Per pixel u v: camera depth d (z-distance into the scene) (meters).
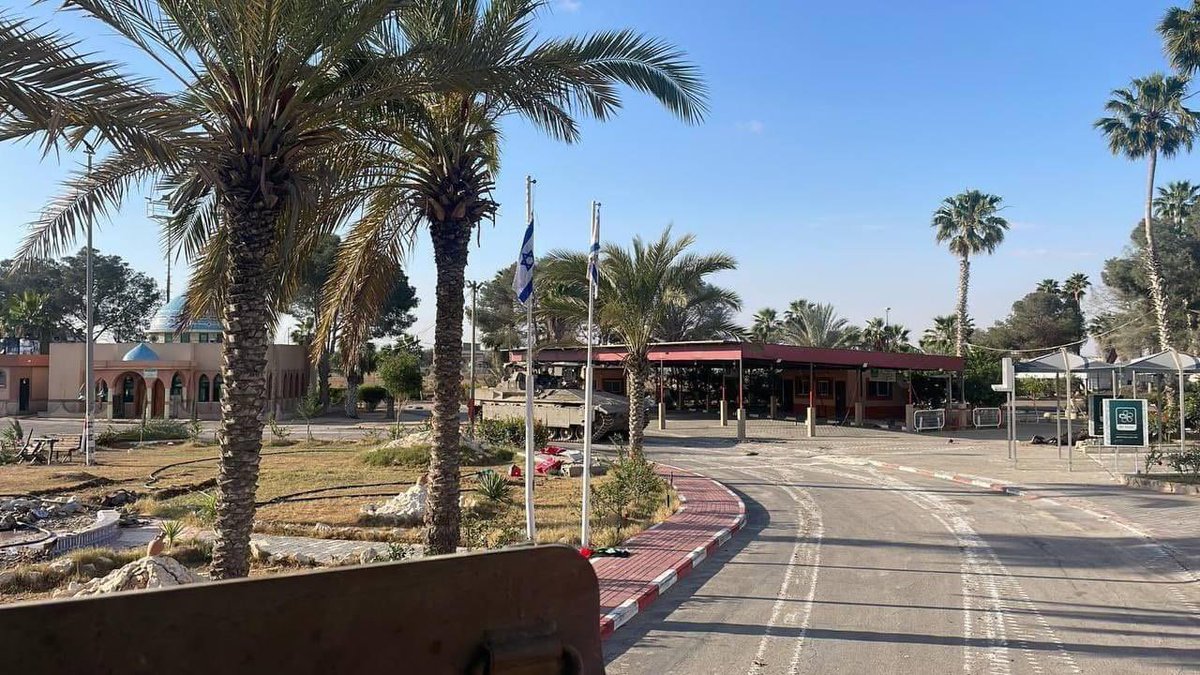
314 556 11.11
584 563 1.72
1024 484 18.62
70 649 1.15
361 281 11.88
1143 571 10.05
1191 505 15.38
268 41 7.60
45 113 5.65
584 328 29.17
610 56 9.31
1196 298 50.97
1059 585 9.38
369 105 8.72
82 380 50.12
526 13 9.84
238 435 7.83
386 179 10.59
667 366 47.97
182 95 7.84
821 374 47.38
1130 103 39.97
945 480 20.31
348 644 1.38
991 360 50.03
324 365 55.97
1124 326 51.06
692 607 8.52
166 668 1.22
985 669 6.58
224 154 7.78
